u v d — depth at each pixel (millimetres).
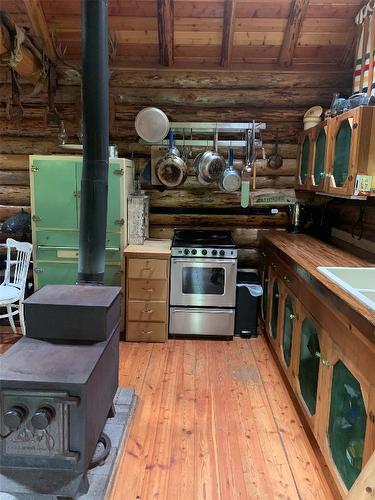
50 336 1887
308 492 1938
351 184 2447
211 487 1959
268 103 3924
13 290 3484
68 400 1516
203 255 3582
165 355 3396
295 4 3182
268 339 3693
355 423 1650
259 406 2662
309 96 3881
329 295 1900
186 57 3791
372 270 2336
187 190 4121
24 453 1583
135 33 3537
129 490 1927
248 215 4188
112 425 2289
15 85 3406
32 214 3510
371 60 3020
